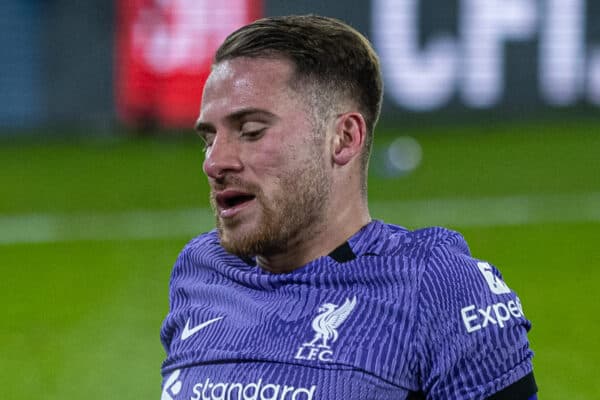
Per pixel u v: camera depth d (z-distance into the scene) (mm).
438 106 52094
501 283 7418
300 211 7250
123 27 52000
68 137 53062
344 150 7379
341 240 7617
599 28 51281
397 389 6961
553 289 26609
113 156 48938
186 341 7773
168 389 7672
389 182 42281
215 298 7996
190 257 8555
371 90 7426
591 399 18766
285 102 7055
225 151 7109
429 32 51469
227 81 7121
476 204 38062
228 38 7348
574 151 46688
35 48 52438
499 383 6945
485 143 48938
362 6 51219
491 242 32344
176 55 51781
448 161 45656
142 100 52344
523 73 51781
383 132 51781
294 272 7551
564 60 51594
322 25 7285
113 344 22969
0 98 52656
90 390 20141
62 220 37125
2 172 46250
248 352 7250
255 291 7754
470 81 51875
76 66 52469
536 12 51281
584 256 30203
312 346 7086
